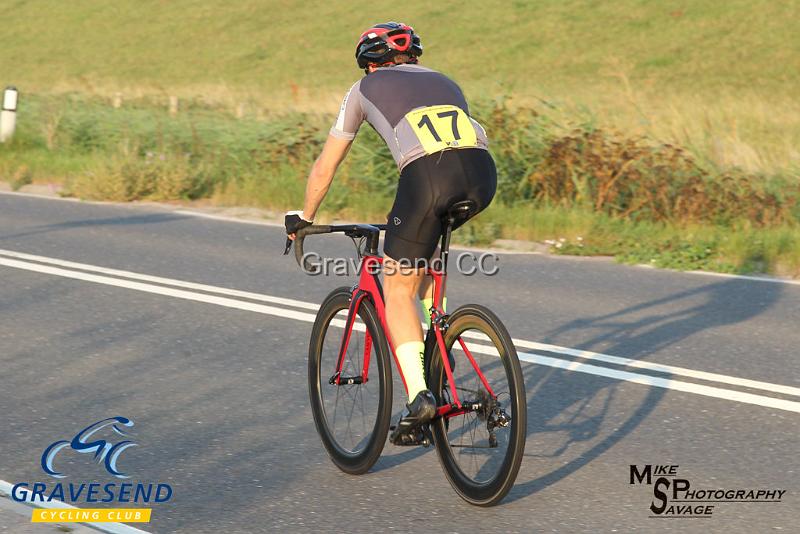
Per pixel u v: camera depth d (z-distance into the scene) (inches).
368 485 406.6
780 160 1263.5
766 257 904.9
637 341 629.3
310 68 3828.7
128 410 495.5
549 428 474.6
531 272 855.7
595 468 424.2
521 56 3784.5
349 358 431.8
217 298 727.1
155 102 2069.4
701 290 791.1
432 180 374.0
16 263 836.6
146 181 1272.1
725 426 476.7
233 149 1453.0
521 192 1194.6
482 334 376.5
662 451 444.8
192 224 1076.5
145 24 4677.7
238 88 3056.1
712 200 1096.8
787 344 627.2
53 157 1541.6
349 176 1240.2
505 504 386.3
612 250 949.2
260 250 929.5
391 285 397.4
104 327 647.8
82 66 4047.7
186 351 597.6
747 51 3523.6
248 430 471.2
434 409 373.7
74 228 1026.1
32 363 570.3
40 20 4857.3
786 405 506.9
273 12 4707.2
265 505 384.5
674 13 4047.7
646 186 1117.7
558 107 1333.7
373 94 390.6
